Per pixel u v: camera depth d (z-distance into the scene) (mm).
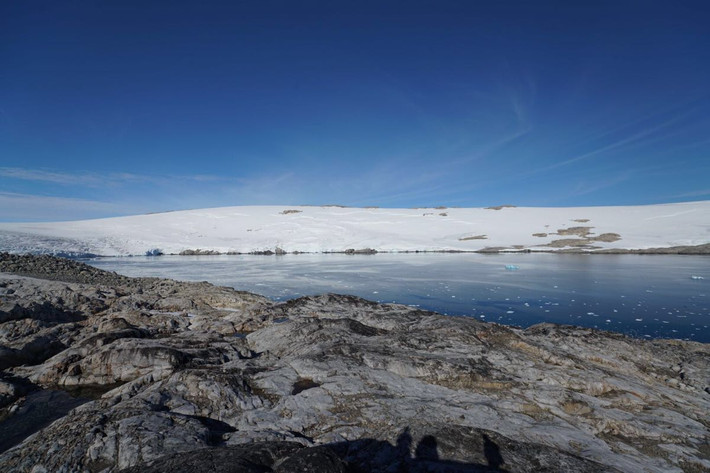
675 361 8594
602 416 5816
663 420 5906
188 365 7680
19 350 8766
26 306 11391
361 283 25828
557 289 23078
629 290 22547
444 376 6930
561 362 7863
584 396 6512
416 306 18516
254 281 26969
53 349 9375
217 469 3326
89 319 11648
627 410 6246
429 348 8234
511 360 7652
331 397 6121
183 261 44125
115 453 4375
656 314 16688
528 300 19875
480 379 6789
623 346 8992
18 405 6848
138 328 10375
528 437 5070
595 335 9516
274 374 7074
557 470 3842
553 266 34750
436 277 28516
